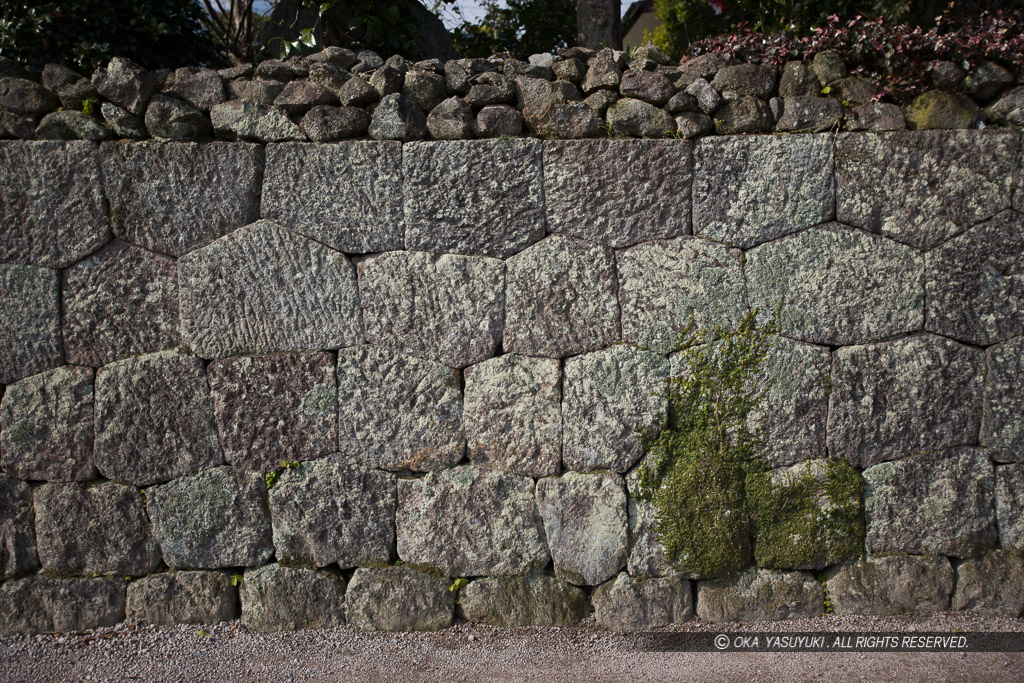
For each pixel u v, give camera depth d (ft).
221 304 8.91
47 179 8.68
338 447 9.14
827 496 9.16
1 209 8.69
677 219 8.87
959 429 9.15
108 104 8.62
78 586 9.20
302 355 9.00
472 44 16.52
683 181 8.81
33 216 8.72
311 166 8.75
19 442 8.98
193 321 8.91
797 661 8.54
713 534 9.18
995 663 8.40
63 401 8.94
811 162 8.77
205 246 8.85
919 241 8.89
